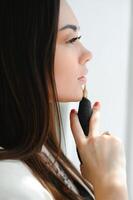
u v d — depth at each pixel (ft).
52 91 2.52
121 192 2.64
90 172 2.80
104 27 4.98
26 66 2.46
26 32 2.45
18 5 2.46
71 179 3.03
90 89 4.99
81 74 2.84
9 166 2.25
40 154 2.70
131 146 5.31
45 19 2.46
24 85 2.47
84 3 4.85
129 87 5.13
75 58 2.78
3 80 2.50
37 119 2.48
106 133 3.15
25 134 2.48
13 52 2.47
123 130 5.18
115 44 5.04
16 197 2.09
